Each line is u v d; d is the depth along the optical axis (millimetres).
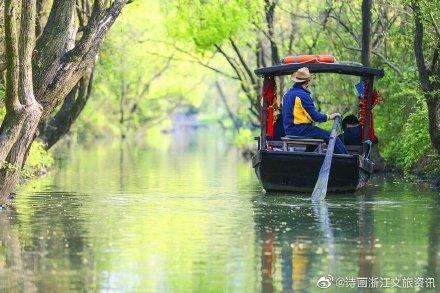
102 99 140125
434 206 37562
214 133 188125
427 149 52562
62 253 27453
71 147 107812
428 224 32562
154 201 40438
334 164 41094
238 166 69688
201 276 24656
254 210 36625
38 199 41406
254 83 78688
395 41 56938
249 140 88625
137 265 25859
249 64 98062
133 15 96750
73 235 30516
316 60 43438
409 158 53625
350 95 66500
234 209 37031
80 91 61000
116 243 29047
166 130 188625
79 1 53344
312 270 25312
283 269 25438
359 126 45031
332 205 37938
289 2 72500
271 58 79312
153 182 51844
